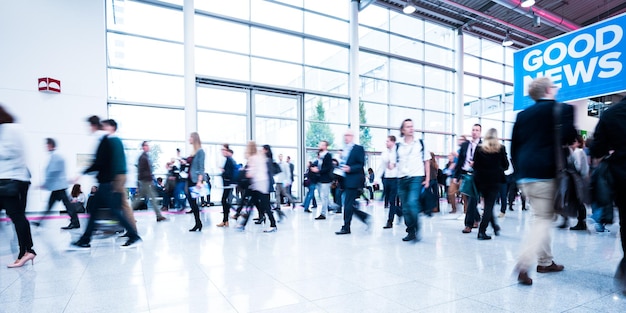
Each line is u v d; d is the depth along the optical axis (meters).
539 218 2.15
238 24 9.71
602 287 2.13
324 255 3.09
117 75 8.49
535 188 2.13
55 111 7.65
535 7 10.70
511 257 2.97
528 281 2.18
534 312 1.75
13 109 7.32
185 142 8.63
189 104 8.58
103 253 3.26
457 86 13.07
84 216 6.72
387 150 4.86
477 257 2.97
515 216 5.95
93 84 8.04
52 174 4.80
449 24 12.85
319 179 6.16
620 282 1.95
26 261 2.88
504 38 13.49
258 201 4.70
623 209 1.92
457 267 2.65
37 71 7.54
